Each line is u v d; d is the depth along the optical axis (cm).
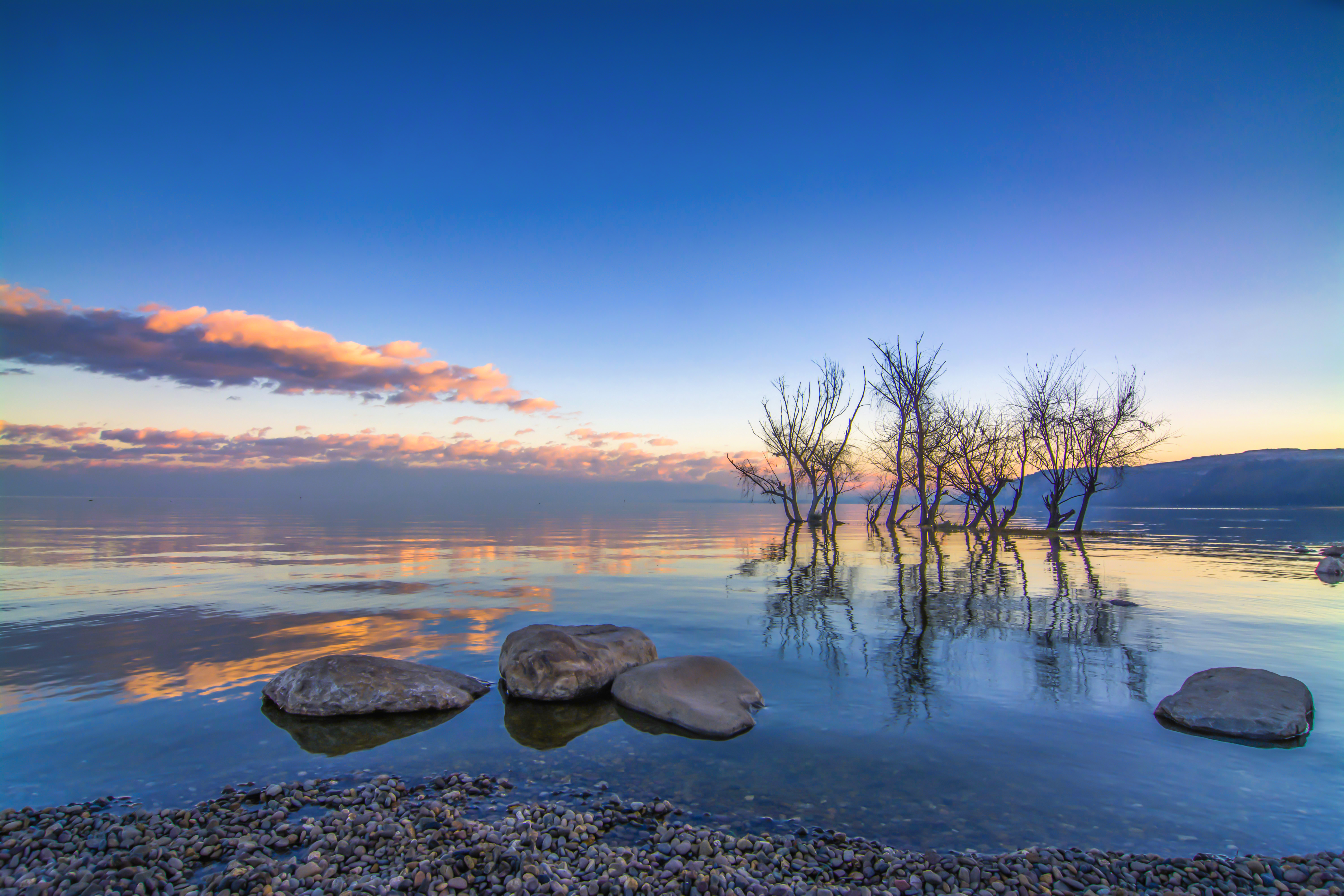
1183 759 550
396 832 427
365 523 4888
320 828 434
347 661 712
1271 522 5556
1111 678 781
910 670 820
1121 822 449
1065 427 3675
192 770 531
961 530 4175
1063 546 2803
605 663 779
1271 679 657
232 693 727
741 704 670
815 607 1264
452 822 442
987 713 663
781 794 491
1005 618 1145
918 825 446
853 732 615
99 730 615
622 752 575
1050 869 391
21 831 432
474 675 819
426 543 2958
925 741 592
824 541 3192
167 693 724
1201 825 445
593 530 4288
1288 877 385
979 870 388
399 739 604
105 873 382
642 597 1396
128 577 1662
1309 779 511
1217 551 2517
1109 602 1309
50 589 1458
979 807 470
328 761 551
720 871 385
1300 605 1266
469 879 378
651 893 368
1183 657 874
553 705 713
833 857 405
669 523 5628
